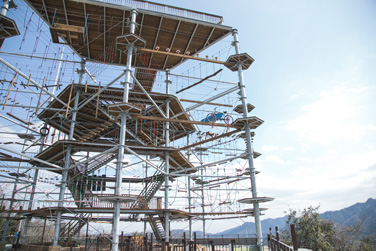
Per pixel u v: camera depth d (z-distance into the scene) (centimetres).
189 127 3659
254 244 2388
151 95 2992
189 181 3731
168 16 2819
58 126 3167
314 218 3981
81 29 2411
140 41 2606
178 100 3131
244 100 2783
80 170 2912
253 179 2488
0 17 1850
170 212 2681
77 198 2753
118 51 3111
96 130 3077
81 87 2711
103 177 3142
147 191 3109
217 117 2986
